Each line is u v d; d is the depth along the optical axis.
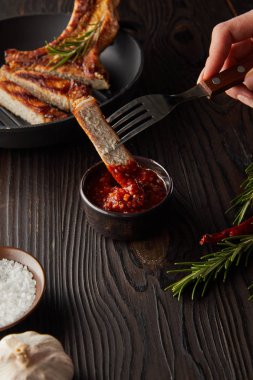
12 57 0.84
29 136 0.73
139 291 0.62
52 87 0.80
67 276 0.63
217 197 0.71
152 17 1.00
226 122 0.81
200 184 0.72
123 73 0.86
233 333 0.58
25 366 0.51
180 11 1.01
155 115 0.70
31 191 0.72
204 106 0.83
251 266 0.63
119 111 0.70
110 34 0.84
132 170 0.65
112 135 0.66
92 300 0.61
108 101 0.75
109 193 0.65
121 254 0.65
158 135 0.79
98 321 0.59
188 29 0.98
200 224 0.68
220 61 0.76
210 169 0.74
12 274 0.60
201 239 0.65
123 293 0.61
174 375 0.55
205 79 0.72
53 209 0.70
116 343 0.58
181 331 0.58
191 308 0.60
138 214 0.62
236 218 0.66
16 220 0.69
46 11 1.01
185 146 0.77
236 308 0.60
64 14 0.91
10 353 0.52
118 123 0.70
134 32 0.97
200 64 0.91
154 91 0.86
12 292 0.59
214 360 0.56
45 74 0.83
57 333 0.58
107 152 0.65
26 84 0.82
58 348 0.54
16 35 0.91
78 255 0.65
